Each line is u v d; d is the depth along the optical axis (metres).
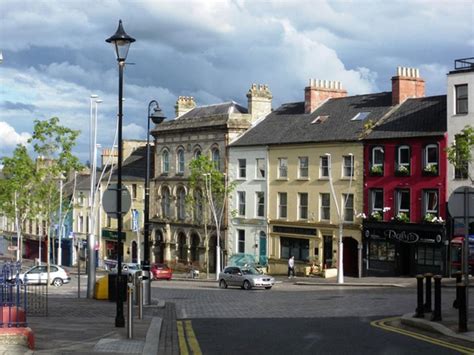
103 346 14.36
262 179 61.59
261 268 58.78
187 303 29.80
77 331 16.84
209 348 14.91
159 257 73.62
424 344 15.08
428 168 48.66
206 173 60.91
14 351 13.16
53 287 42.78
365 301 29.20
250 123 65.50
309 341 15.78
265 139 61.62
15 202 66.06
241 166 64.06
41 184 62.69
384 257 51.53
